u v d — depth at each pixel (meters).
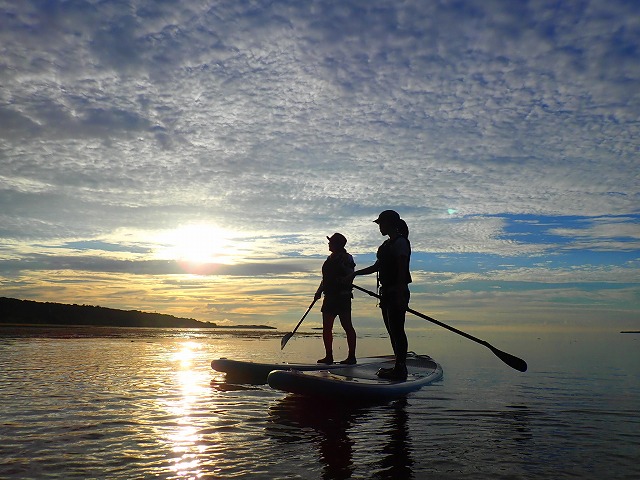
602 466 2.71
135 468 2.58
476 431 3.51
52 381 5.54
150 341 13.59
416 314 5.59
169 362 7.84
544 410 4.32
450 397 5.00
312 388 4.57
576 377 6.75
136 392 4.96
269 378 4.71
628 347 15.05
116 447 2.97
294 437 3.28
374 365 6.82
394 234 5.60
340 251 6.98
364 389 4.67
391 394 4.90
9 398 4.49
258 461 2.73
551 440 3.27
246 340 15.84
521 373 7.21
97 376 6.02
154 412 4.00
